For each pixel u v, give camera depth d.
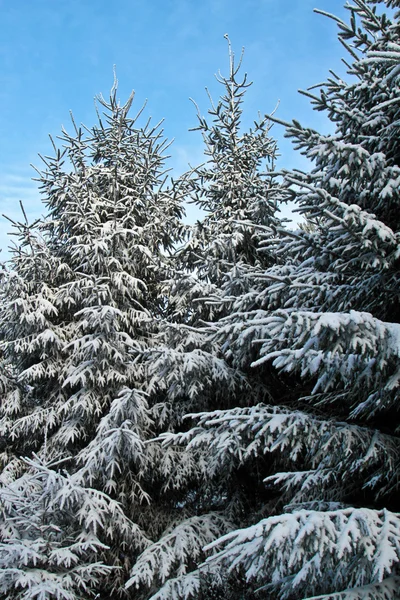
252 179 8.67
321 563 2.73
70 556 4.73
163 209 9.05
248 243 8.05
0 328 7.89
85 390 7.10
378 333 2.71
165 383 6.38
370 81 4.18
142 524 6.83
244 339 5.04
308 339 2.84
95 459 5.79
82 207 8.06
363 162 3.31
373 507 4.39
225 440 4.18
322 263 4.44
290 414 4.04
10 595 4.50
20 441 8.05
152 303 8.91
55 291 8.08
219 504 7.18
